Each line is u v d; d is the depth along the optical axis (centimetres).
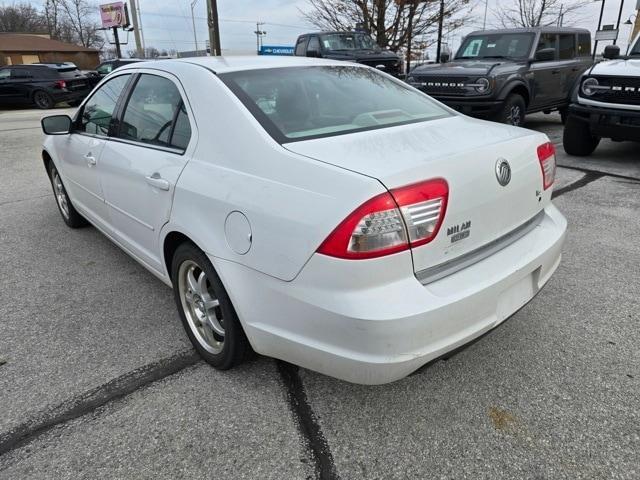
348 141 233
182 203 256
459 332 206
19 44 4656
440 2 1667
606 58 788
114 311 340
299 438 225
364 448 219
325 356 203
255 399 250
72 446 223
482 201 218
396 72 1319
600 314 319
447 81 805
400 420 234
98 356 289
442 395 249
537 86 877
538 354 279
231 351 252
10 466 213
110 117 356
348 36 1333
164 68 306
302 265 198
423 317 191
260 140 232
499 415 235
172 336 308
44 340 307
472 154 218
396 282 193
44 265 417
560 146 855
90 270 405
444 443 221
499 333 300
